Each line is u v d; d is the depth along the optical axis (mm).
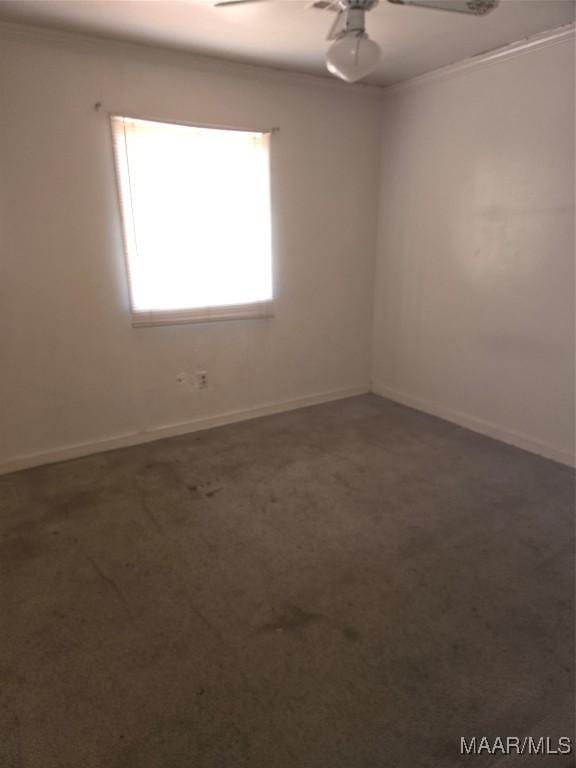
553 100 2578
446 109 3131
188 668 1518
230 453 3027
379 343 4051
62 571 1959
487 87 2871
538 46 2576
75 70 2498
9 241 2541
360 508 2408
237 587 1869
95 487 2617
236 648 1591
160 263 2955
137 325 2986
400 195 3596
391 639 1623
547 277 2775
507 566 1978
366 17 2311
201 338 3254
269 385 3639
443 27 2438
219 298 3221
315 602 1791
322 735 1313
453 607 1762
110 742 1297
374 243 3869
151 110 2727
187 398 3305
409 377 3828
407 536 2180
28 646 1599
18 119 2430
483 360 3227
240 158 3055
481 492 2547
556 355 2807
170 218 2914
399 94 3428
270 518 2326
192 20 2295
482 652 1569
